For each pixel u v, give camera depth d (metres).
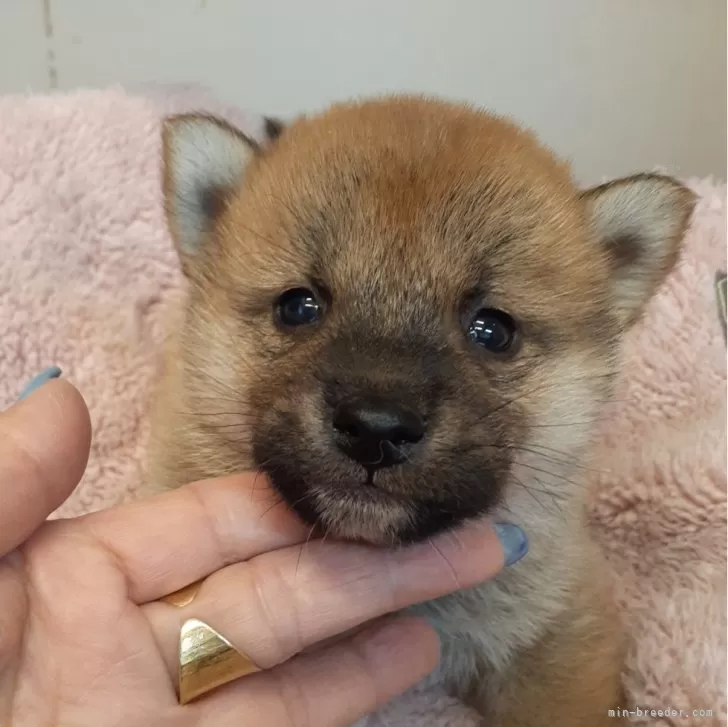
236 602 0.14
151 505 0.15
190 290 0.19
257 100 0.34
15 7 0.32
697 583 0.21
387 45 0.34
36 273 0.26
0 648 0.12
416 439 0.14
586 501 0.23
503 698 0.20
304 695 0.15
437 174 0.16
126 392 0.25
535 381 0.17
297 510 0.15
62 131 0.27
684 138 0.35
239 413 0.17
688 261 0.28
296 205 0.16
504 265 0.16
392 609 0.15
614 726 0.19
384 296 0.15
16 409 0.13
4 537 0.12
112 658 0.13
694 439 0.24
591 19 0.33
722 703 0.18
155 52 0.33
